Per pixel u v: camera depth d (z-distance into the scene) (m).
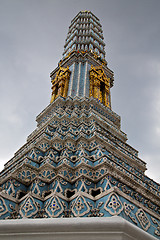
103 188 12.80
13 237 7.98
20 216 10.90
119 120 29.30
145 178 19.03
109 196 11.05
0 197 11.68
